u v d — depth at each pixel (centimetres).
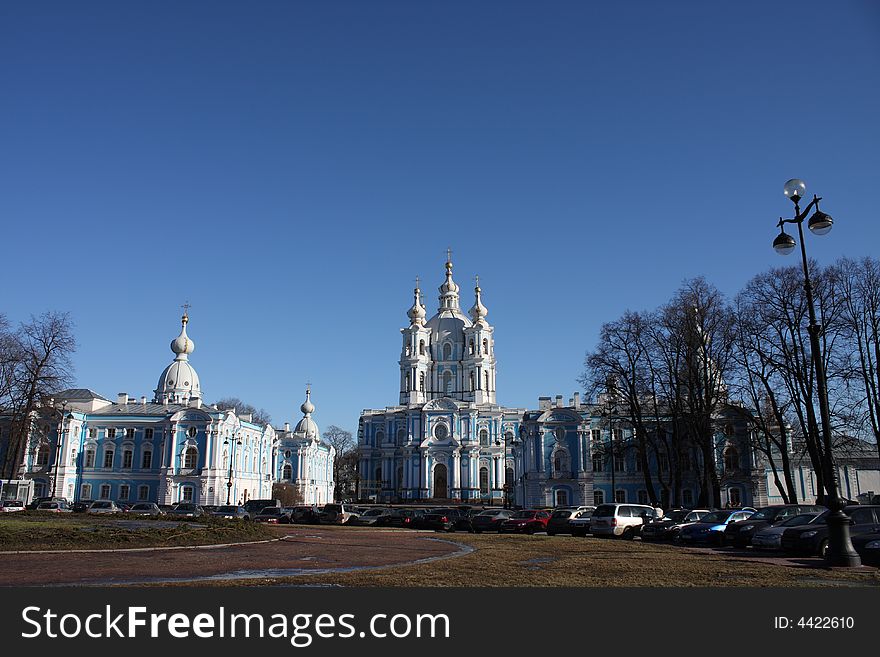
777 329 5188
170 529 2941
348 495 16075
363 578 1748
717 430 6469
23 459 8319
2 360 6706
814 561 2442
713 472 5728
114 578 1789
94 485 9025
